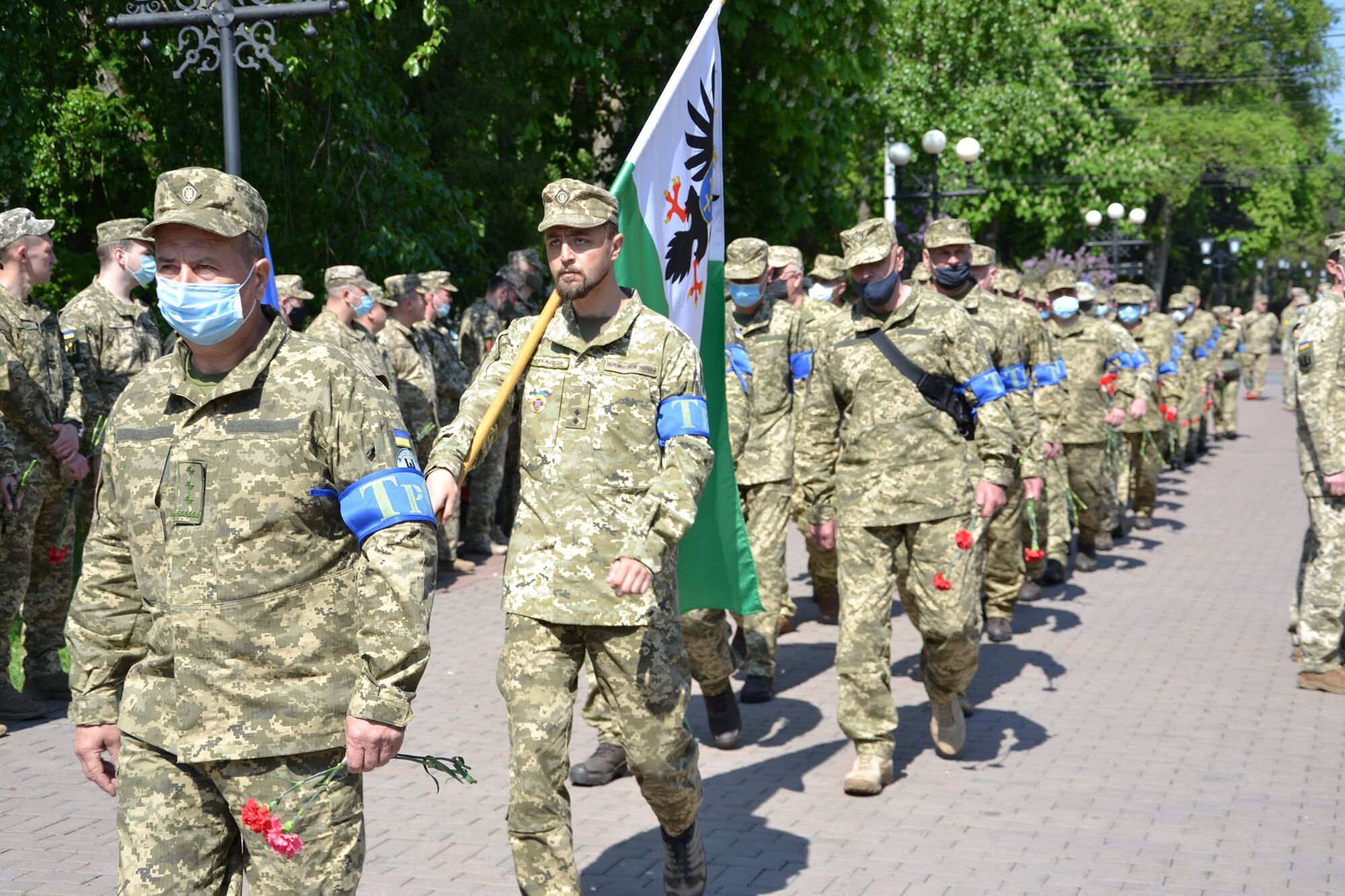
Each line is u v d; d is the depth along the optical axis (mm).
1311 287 76250
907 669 8273
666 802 4359
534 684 4156
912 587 6000
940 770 6266
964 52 31500
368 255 12375
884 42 19375
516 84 16594
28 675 7242
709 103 5477
